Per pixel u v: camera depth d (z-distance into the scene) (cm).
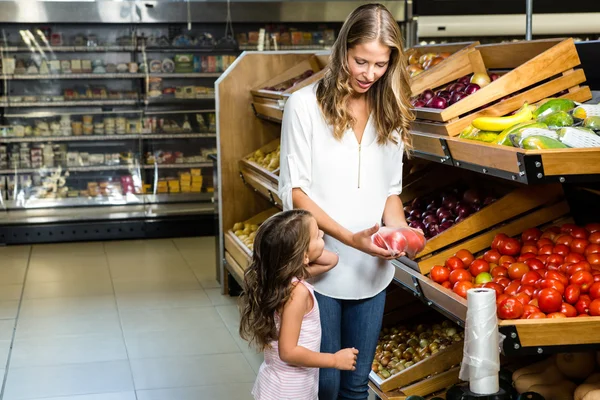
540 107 304
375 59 244
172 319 559
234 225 631
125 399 411
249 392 419
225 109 633
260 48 892
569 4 784
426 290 323
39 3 832
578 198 346
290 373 255
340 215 268
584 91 323
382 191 272
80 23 859
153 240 859
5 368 460
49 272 710
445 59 401
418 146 339
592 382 287
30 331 533
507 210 343
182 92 893
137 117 889
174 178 902
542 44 342
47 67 863
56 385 432
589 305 266
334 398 274
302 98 262
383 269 274
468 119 319
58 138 870
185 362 467
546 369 313
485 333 256
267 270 248
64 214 853
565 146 261
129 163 894
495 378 260
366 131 265
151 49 873
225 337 515
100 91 881
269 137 640
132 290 642
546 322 254
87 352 488
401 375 350
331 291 270
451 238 341
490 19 805
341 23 902
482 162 282
